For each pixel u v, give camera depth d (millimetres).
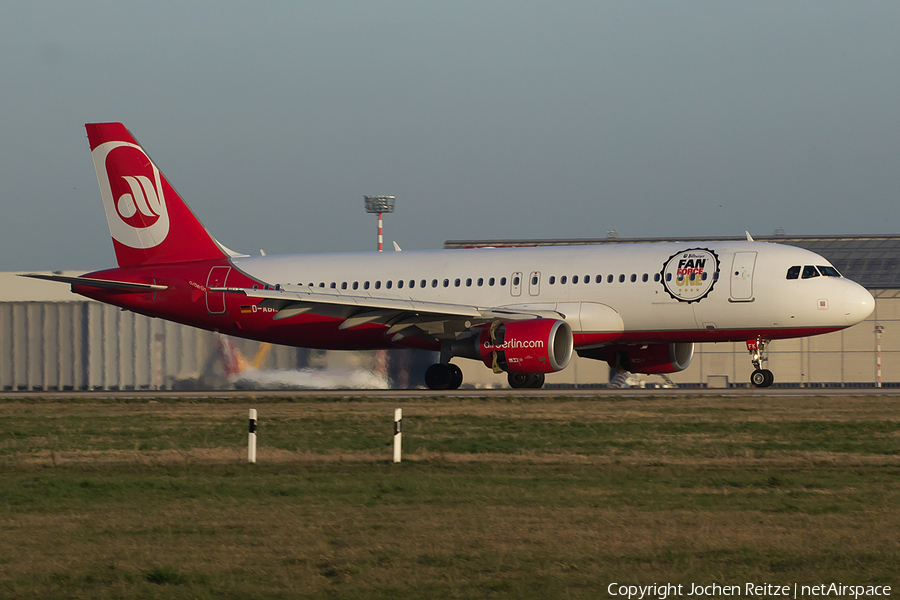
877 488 60156
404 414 105812
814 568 41969
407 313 141500
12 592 39531
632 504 55594
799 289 127000
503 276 141000
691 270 131375
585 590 39094
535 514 53031
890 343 197125
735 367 199500
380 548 45781
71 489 63656
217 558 44406
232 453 79875
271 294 139625
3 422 110562
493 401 119375
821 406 106750
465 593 38812
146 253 158875
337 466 73000
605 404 112750
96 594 39281
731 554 44188
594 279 136000
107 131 158000
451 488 61531
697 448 78188
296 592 39188
